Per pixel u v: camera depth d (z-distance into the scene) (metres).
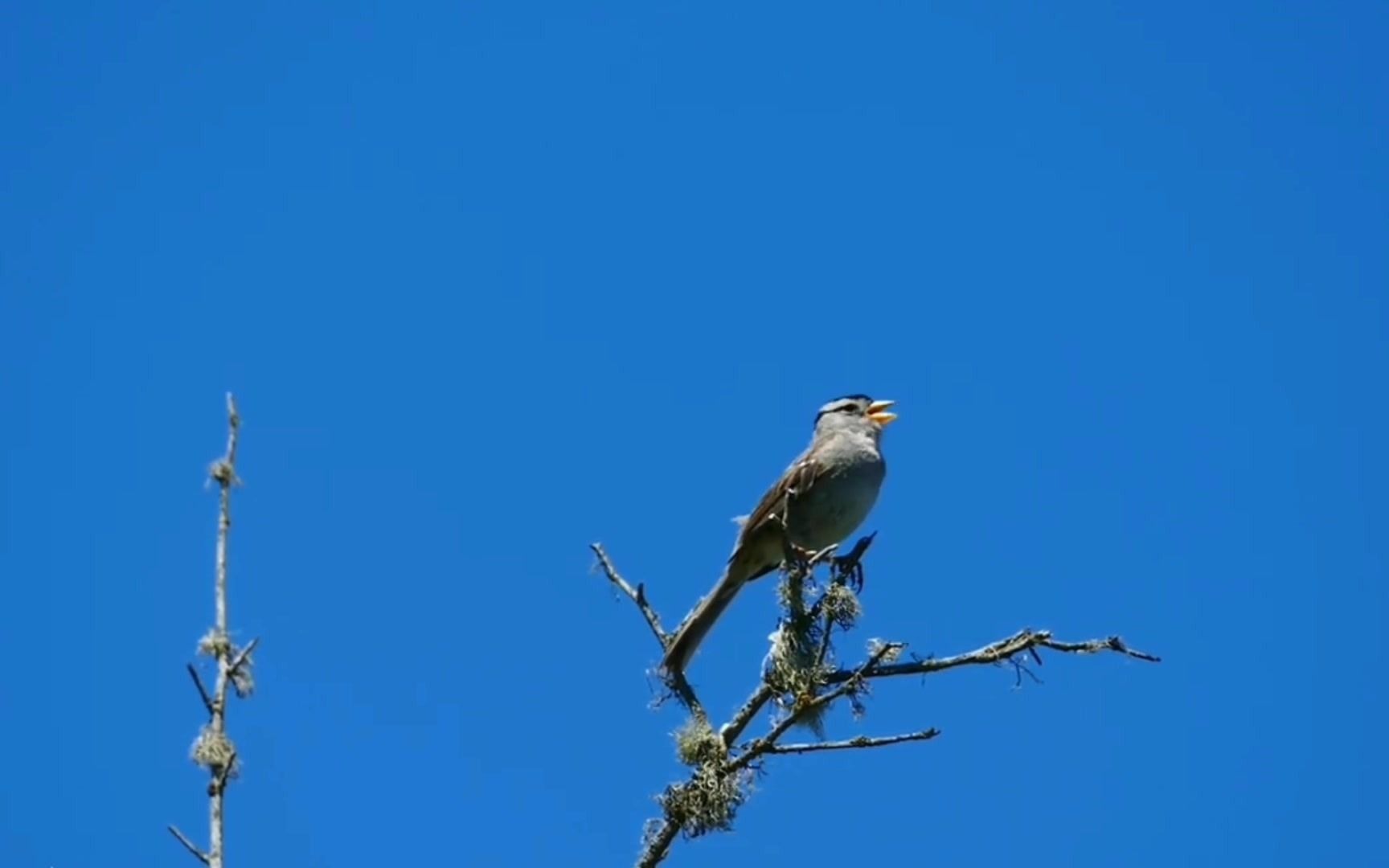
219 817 8.53
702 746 11.62
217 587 9.36
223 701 8.93
